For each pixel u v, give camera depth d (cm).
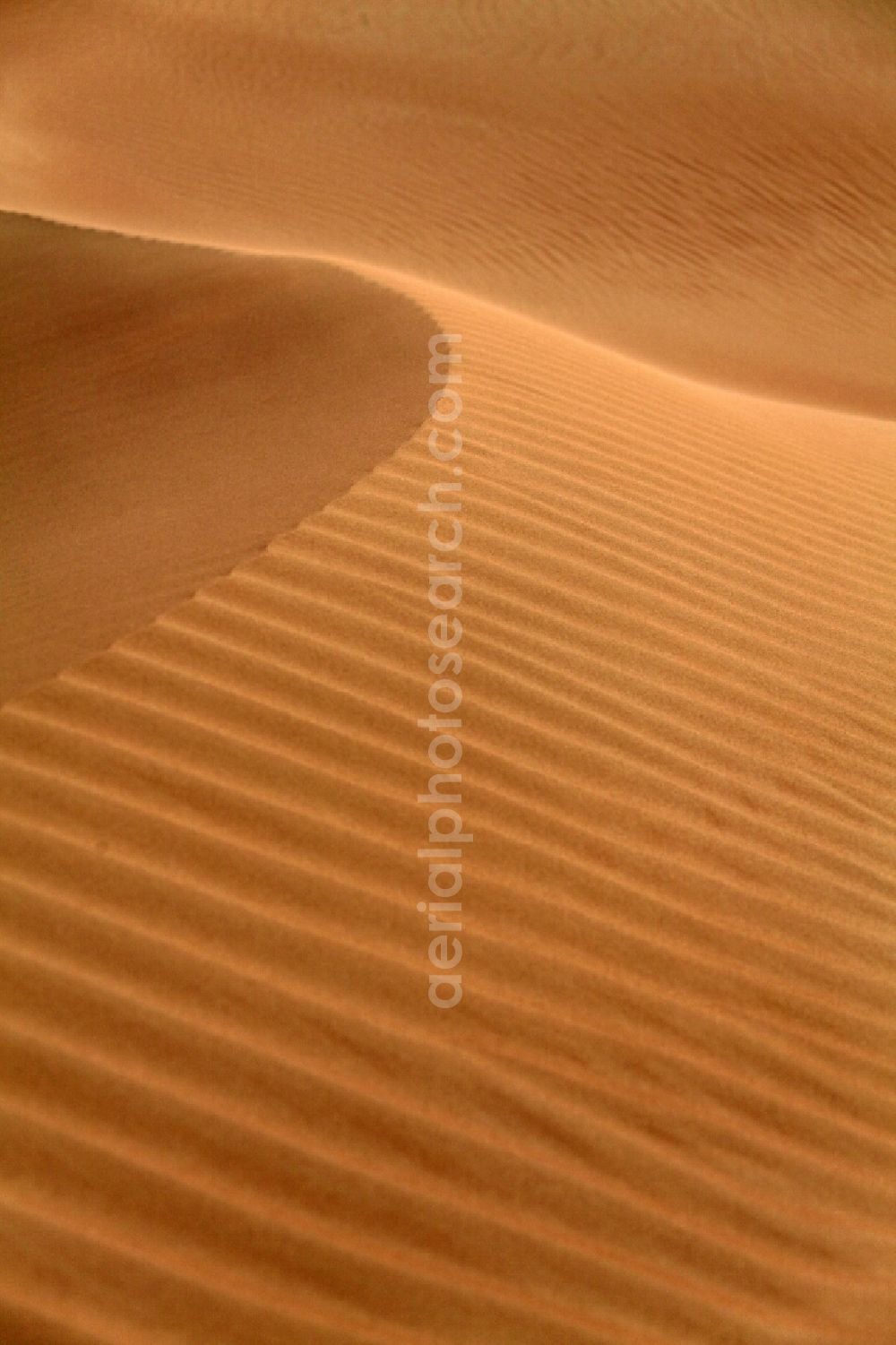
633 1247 270
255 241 1462
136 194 1620
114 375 780
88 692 349
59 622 402
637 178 1650
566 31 1961
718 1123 299
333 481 475
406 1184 264
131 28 2130
